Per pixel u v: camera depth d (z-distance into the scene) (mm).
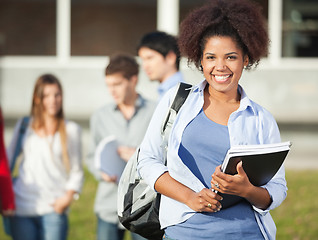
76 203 8102
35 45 12680
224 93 3057
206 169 2996
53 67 11461
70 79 11414
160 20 11508
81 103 11398
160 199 3201
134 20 12891
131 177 3312
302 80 11203
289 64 11242
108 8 12938
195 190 2967
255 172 2854
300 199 8289
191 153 3016
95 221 7520
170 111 3092
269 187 3014
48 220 5176
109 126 5160
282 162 2877
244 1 3039
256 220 3043
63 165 5305
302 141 11062
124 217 3295
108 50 12859
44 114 5305
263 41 3033
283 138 11117
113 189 5055
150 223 3256
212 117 3051
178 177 2994
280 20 11391
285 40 11531
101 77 11391
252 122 3051
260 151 2771
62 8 11609
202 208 2906
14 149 5305
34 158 5238
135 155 3324
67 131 5348
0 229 7195
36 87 5289
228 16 2975
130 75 5102
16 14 12836
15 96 11422
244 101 3051
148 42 4840
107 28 12859
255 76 11203
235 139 2988
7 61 11453
